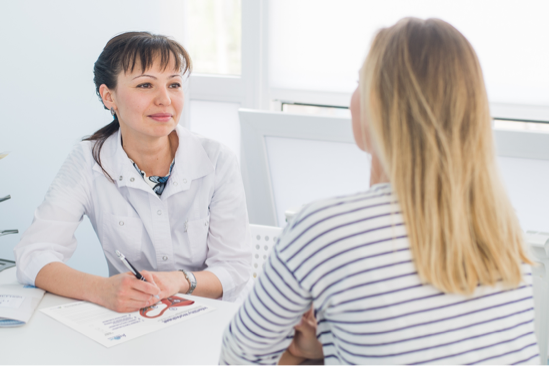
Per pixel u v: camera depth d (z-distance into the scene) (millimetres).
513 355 609
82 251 2338
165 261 1422
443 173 596
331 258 593
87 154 1429
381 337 575
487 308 607
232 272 1366
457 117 604
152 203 1393
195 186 1439
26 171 2123
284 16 2258
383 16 2062
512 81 1923
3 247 2096
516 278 624
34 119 2113
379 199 616
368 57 666
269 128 2025
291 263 616
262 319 653
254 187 2178
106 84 1344
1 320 1011
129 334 972
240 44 2455
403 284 582
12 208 2098
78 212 1396
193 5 2574
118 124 1479
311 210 616
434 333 578
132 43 1276
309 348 779
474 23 1937
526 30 1866
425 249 586
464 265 597
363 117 674
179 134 1442
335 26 2162
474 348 588
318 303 620
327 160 1989
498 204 625
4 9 1959
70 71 2209
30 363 860
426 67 614
